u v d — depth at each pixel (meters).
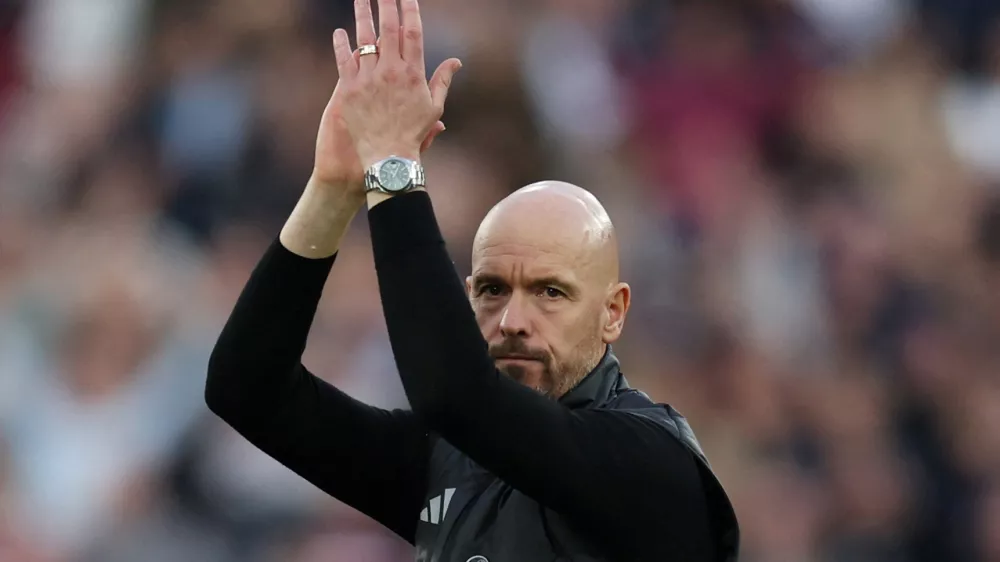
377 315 28.69
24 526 27.33
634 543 11.52
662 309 31.97
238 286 30.89
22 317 29.16
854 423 31.70
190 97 34.12
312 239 12.22
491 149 31.94
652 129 37.28
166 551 26.92
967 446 32.34
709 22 38.66
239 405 12.38
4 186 33.81
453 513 12.13
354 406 12.84
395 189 11.23
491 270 12.06
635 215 33.81
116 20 36.84
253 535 26.94
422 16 33.56
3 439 28.00
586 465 11.20
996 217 37.44
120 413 28.08
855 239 35.19
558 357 11.95
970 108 39.56
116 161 33.69
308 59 34.75
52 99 36.09
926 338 33.78
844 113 38.44
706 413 30.70
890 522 31.09
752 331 32.22
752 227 34.75
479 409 10.82
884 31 40.50
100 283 28.92
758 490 29.75
